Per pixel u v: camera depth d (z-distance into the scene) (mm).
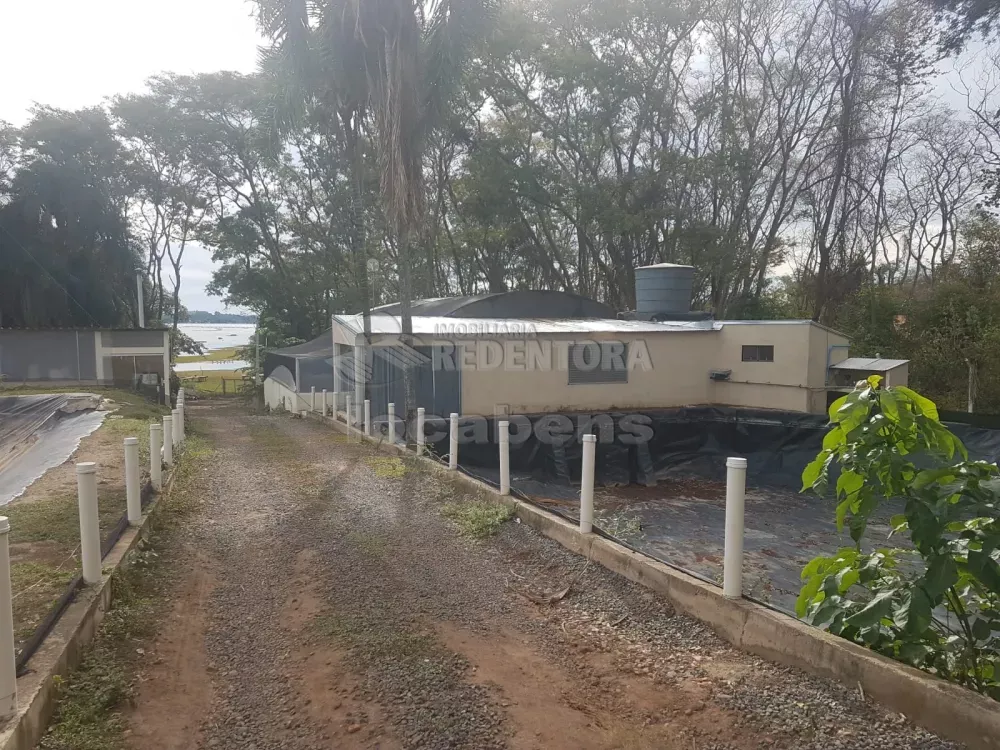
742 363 16203
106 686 3678
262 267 37469
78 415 14938
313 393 19125
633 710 3639
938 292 21859
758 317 27906
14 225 31938
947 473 3645
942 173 30703
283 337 36406
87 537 4641
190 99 34812
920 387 20219
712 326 16641
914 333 21688
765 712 3514
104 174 34531
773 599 7176
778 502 13125
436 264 34438
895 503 12047
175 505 7559
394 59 11914
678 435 15609
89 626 4227
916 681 3330
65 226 33594
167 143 34594
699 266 26969
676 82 28188
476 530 6809
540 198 27312
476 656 4254
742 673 3953
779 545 10281
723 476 15312
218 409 27266
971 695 3170
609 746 3309
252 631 4637
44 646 3725
